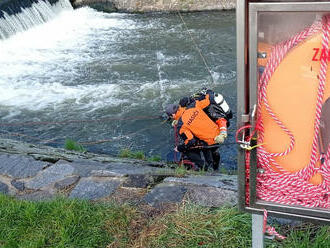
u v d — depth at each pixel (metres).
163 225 3.45
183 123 5.68
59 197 3.99
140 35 13.53
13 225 3.61
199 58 11.46
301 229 3.25
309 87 2.15
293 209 2.35
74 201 3.79
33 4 13.87
